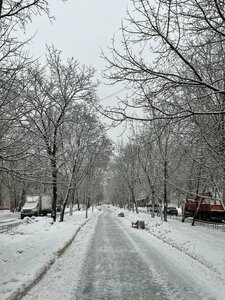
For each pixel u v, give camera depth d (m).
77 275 11.14
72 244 18.94
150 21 7.20
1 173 12.95
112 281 10.66
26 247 14.27
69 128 30.03
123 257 15.08
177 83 7.45
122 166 52.56
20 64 10.29
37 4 10.20
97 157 40.00
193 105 9.80
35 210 45.84
